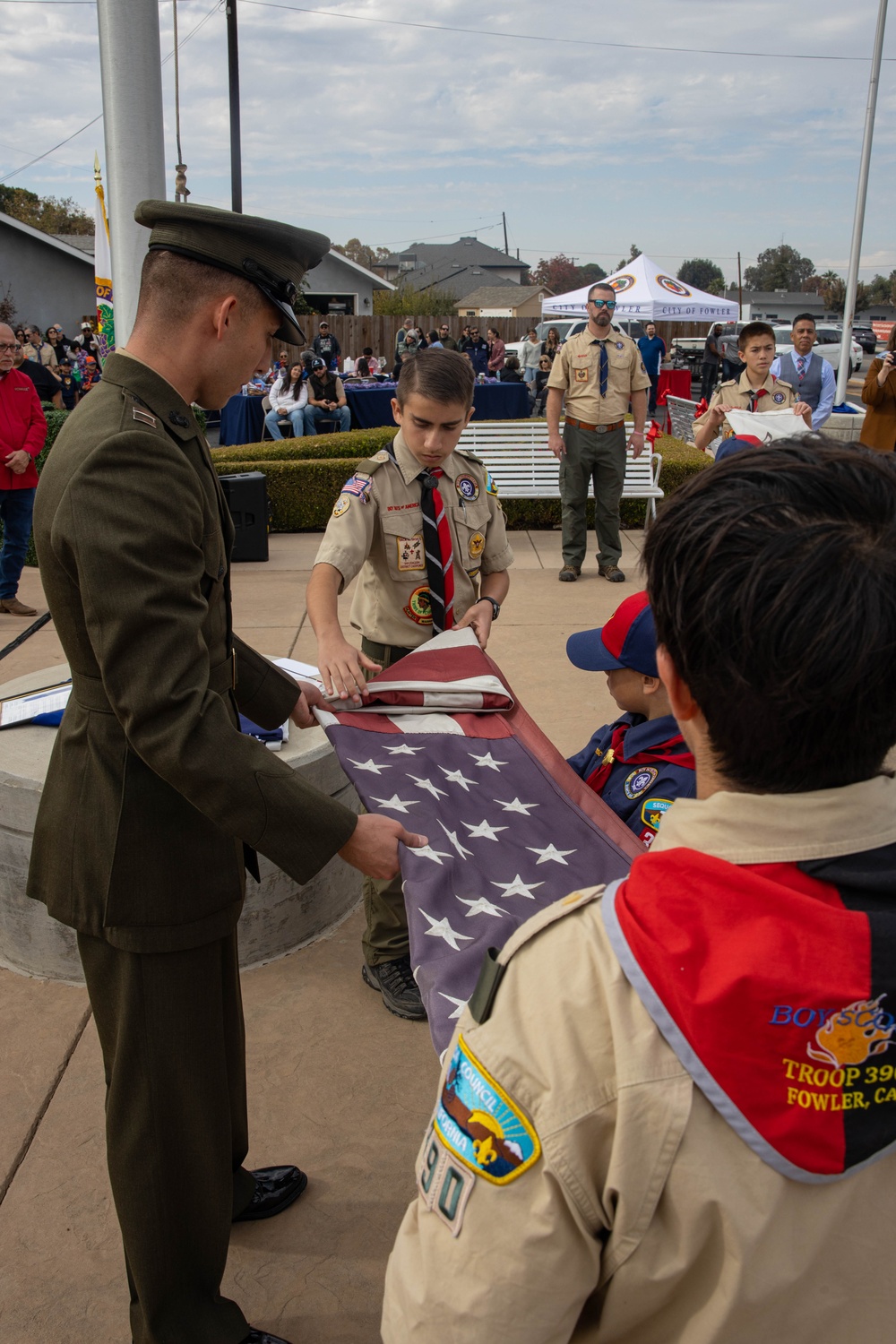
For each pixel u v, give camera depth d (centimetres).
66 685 346
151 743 141
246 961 306
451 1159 77
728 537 73
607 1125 72
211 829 163
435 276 8806
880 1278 76
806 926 71
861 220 1409
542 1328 73
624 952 73
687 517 76
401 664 241
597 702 501
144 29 475
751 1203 70
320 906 321
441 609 275
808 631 69
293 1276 206
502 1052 76
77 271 3191
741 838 75
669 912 74
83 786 159
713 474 78
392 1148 239
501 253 9556
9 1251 212
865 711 72
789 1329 75
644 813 193
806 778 75
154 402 151
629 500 948
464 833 177
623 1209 71
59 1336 194
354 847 155
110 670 140
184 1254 173
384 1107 251
